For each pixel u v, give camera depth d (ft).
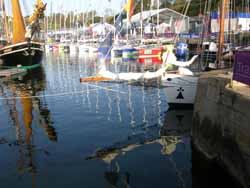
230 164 27.02
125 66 117.60
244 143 24.45
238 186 25.54
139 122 45.42
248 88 27.91
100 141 37.45
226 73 39.55
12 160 32.12
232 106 26.58
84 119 46.85
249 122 23.63
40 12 111.14
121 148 35.17
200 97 34.81
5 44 120.78
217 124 29.84
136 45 157.99
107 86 73.82
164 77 51.13
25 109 53.88
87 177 28.12
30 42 109.40
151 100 58.59
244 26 136.98
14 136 39.75
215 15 133.08
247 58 26.68
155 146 35.96
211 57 92.79
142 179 27.84
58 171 29.32
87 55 188.24
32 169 29.86
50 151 34.35
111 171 29.25
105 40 64.03
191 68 61.52
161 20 209.05
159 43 154.81
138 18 193.06
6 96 65.36
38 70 112.27
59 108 53.93
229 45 94.94
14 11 110.73
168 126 43.55
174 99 51.57
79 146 35.78
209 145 31.50
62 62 145.18
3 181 27.58
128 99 59.77
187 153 33.91
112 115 48.96
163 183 27.17
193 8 229.25
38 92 69.31
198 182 27.37
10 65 107.34
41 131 41.52
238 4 156.66
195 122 36.11
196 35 159.22
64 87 75.00
